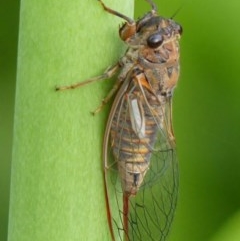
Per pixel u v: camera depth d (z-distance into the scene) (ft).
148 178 0.54
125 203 0.52
